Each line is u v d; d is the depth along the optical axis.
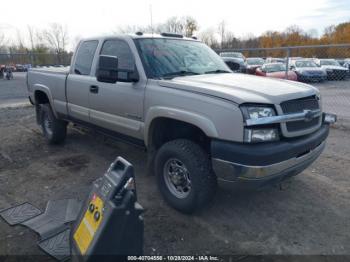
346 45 7.69
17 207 3.43
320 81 16.11
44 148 5.55
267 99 2.77
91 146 5.64
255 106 2.67
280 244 2.81
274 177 2.74
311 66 16.88
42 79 5.53
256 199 3.63
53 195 3.72
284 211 3.38
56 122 5.45
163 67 3.65
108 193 1.96
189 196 3.09
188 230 3.01
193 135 3.36
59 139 5.61
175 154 3.12
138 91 3.52
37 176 4.29
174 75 3.62
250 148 2.62
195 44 4.46
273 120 2.68
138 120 3.61
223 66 4.32
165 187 3.40
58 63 23.05
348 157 5.09
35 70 5.82
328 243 2.82
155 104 3.30
